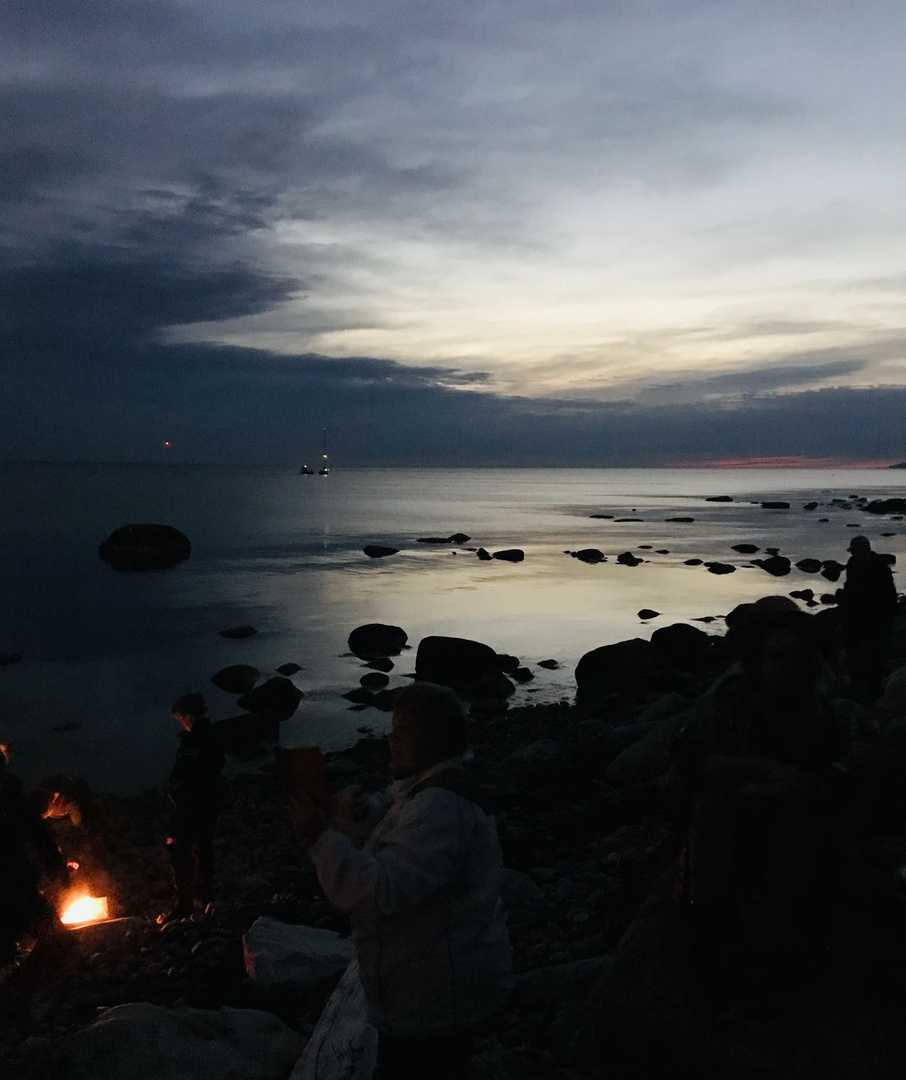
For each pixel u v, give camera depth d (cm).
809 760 301
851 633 992
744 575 4009
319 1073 369
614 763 991
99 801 1184
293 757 250
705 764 304
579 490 19200
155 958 639
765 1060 298
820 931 321
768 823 303
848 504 11988
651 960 350
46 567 4281
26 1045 424
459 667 1948
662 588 3538
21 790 531
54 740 1533
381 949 255
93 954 651
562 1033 431
